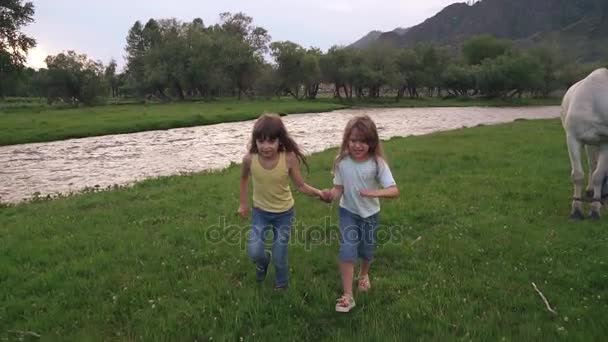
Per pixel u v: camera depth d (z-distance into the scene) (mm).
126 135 27828
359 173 4465
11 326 4285
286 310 4414
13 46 35094
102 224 7566
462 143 17234
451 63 91688
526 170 11383
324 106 58375
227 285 4992
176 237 6680
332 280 5117
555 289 4836
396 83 80312
